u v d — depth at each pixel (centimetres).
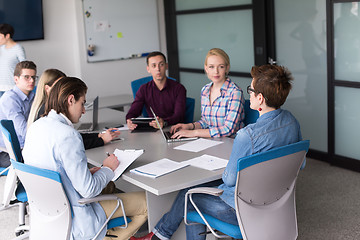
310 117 505
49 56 674
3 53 540
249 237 226
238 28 571
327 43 464
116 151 298
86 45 685
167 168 262
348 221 349
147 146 316
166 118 384
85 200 236
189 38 663
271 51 534
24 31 644
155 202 271
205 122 350
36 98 326
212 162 268
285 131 231
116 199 248
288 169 230
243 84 583
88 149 317
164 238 271
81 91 249
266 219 231
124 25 706
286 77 228
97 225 245
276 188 232
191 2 646
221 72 328
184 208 249
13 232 356
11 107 368
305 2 482
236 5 566
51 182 229
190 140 324
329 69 467
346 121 465
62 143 232
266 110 233
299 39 498
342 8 444
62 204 236
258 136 225
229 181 230
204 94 346
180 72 699
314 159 507
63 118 244
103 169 251
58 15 670
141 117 398
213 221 244
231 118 323
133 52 720
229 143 309
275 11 520
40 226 249
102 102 504
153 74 391
